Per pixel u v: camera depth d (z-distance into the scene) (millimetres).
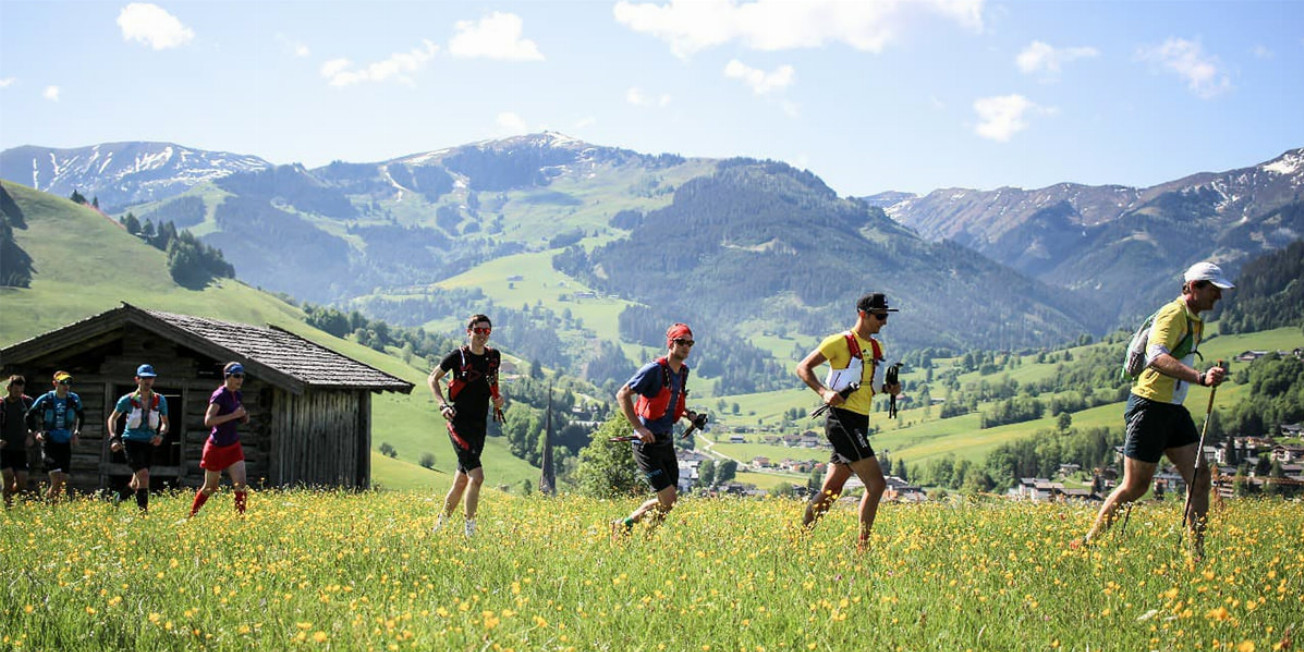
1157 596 6504
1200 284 8750
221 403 12953
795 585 6766
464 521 10594
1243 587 6953
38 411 16562
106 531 10586
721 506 14000
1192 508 8797
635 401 9672
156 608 6168
